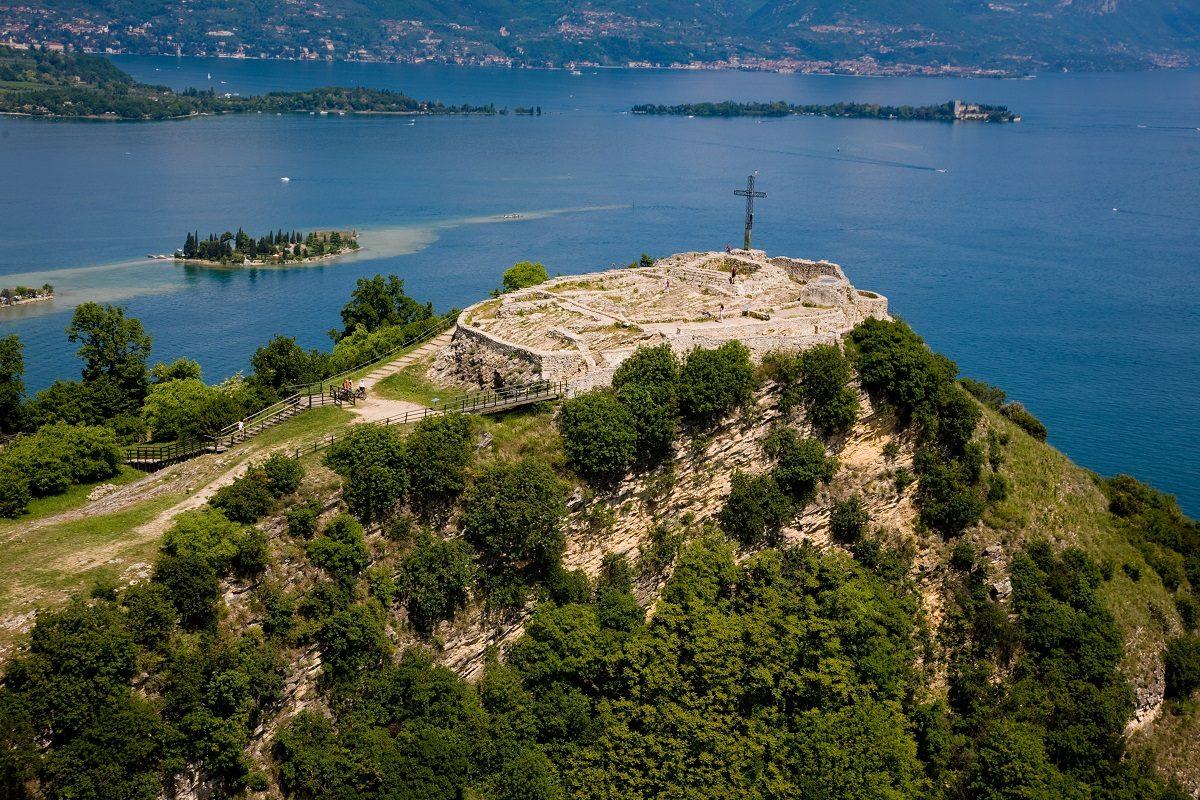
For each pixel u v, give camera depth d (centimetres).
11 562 7394
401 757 7562
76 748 6328
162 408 11388
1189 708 11244
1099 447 19438
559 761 8306
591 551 9481
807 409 10644
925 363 11119
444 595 8419
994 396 14250
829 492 10669
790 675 9069
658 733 8538
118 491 9256
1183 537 12838
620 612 9100
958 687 10344
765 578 9762
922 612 10556
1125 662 10925
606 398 9594
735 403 10231
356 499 8369
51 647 6412
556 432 9588
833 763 8531
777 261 14162
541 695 8544
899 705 9269
